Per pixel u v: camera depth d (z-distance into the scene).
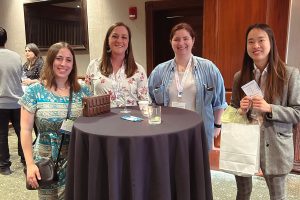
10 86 3.16
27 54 4.39
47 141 1.77
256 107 1.56
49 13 5.05
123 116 1.72
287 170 1.61
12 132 4.75
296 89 1.56
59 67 1.75
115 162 1.33
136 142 1.32
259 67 1.67
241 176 1.74
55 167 1.72
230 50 3.01
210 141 2.20
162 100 2.23
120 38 2.10
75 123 1.56
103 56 2.19
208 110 2.16
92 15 4.65
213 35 3.08
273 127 1.60
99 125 1.52
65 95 1.81
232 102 1.82
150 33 4.23
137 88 2.18
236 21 2.95
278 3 2.73
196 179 1.50
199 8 4.02
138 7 4.26
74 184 1.47
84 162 1.43
